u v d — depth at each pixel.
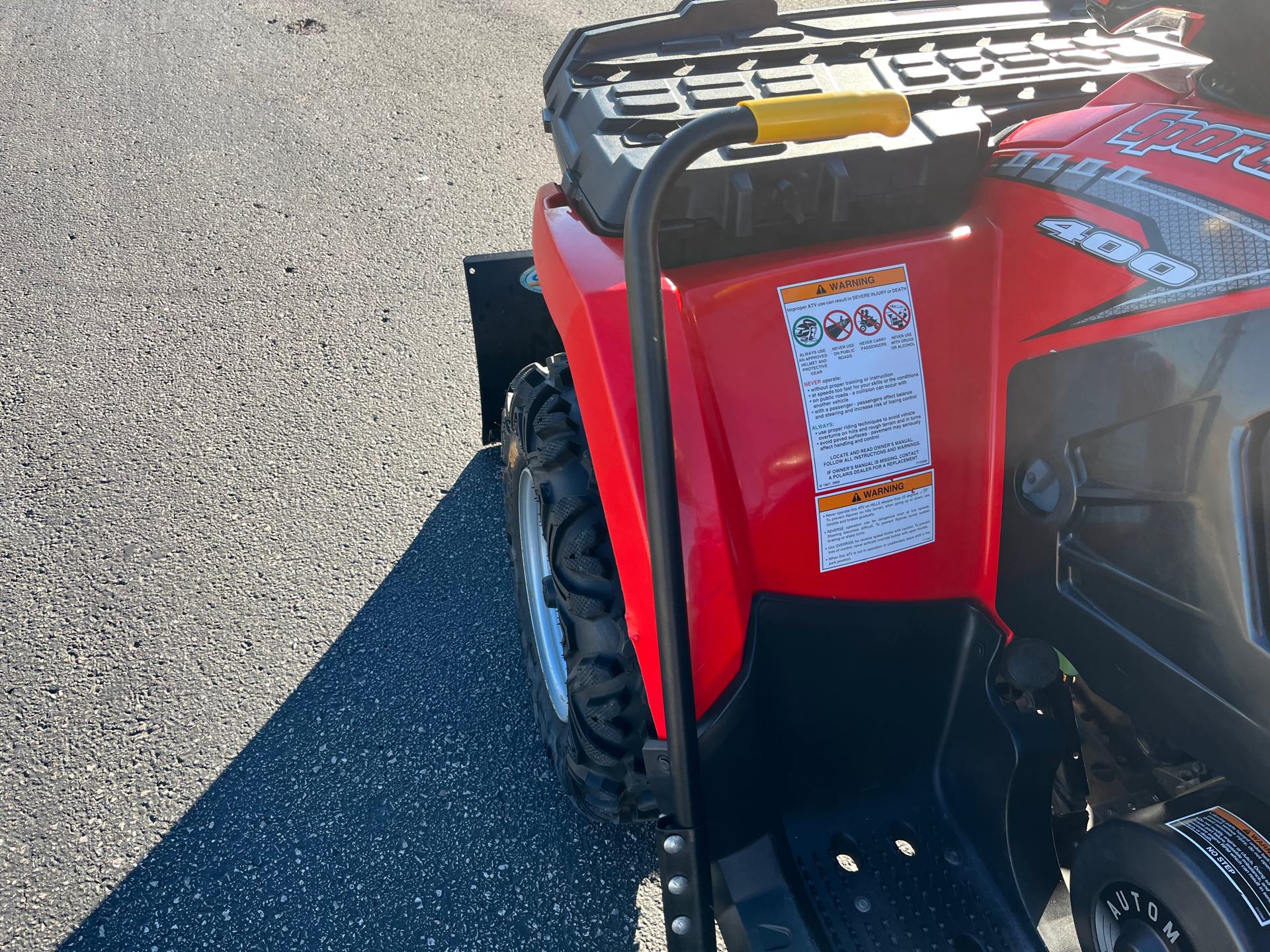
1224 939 1.10
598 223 1.48
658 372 1.08
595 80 1.69
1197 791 1.26
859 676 1.50
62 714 2.19
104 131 4.48
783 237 1.46
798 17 1.90
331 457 2.87
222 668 2.30
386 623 2.42
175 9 5.64
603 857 1.96
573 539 1.57
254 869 1.92
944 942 1.39
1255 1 1.21
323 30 5.42
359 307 3.47
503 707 2.24
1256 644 1.15
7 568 2.51
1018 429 1.41
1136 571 1.27
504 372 2.65
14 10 5.61
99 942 1.80
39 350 3.24
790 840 1.50
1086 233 1.31
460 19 5.55
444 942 1.82
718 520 1.34
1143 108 1.38
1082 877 1.29
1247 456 1.13
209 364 3.20
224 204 4.00
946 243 1.45
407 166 4.28
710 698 1.38
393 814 2.03
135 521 2.65
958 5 1.98
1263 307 1.11
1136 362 1.23
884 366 1.42
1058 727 1.44
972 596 1.52
